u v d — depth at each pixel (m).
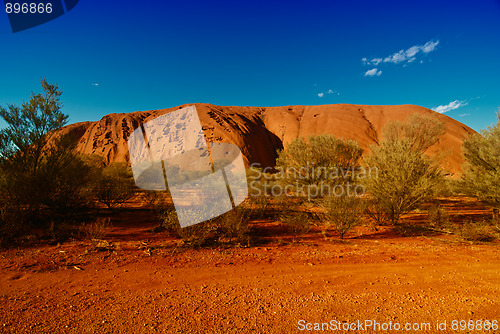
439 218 8.34
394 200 8.63
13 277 4.12
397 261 5.06
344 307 3.14
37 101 8.70
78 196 9.71
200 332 2.57
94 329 2.61
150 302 3.26
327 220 7.82
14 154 8.09
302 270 4.59
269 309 3.08
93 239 6.56
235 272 4.48
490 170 8.81
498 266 4.65
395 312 3.01
